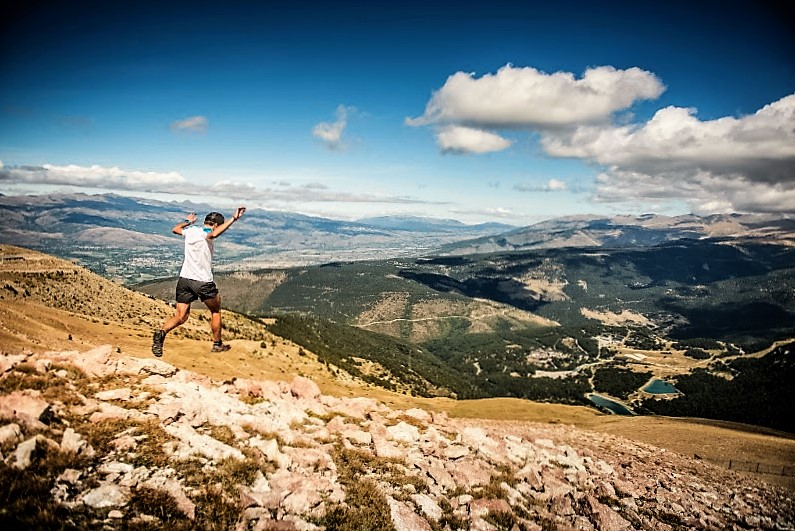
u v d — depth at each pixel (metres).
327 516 9.77
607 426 75.56
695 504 18.86
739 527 17.48
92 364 14.27
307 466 11.90
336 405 20.67
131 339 93.31
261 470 10.64
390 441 16.27
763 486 28.70
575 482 17.38
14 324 62.31
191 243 12.77
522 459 18.44
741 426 93.00
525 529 11.96
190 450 10.40
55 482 7.98
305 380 21.28
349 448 14.34
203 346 92.38
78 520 7.31
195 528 7.97
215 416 13.00
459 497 12.83
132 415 11.47
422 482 13.02
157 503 8.24
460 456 16.31
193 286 12.62
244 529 8.41
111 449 9.70
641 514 16.11
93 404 11.52
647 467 25.28
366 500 10.95
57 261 184.12
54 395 11.24
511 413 99.69
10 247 186.75
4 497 7.20
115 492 8.22
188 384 14.82
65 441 9.06
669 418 99.50
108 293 172.50
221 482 9.62
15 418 9.04
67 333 76.69
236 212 13.27
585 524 13.61
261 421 13.70
